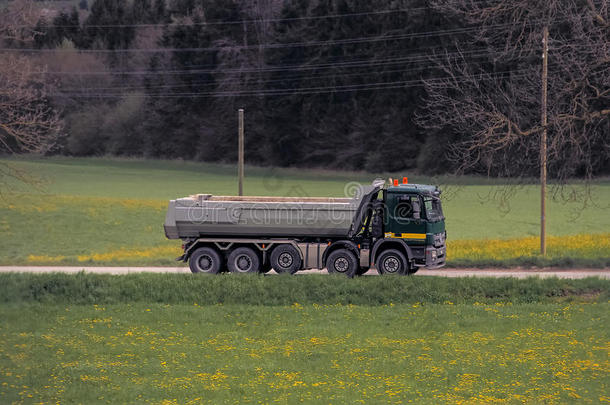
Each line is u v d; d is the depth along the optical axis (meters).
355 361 64.25
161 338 72.81
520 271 109.75
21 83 155.50
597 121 106.81
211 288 92.00
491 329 75.12
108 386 57.25
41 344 70.44
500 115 110.00
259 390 55.91
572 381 58.09
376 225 99.50
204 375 60.00
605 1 103.06
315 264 100.06
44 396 54.47
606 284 91.50
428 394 54.72
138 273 98.94
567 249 130.38
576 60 105.25
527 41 117.81
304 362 64.25
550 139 107.88
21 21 153.62
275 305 88.44
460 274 104.88
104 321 80.06
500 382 57.88
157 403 52.56
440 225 101.75
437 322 78.25
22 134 156.00
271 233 100.94
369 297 89.69
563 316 80.06
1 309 85.69
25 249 160.00
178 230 102.56
